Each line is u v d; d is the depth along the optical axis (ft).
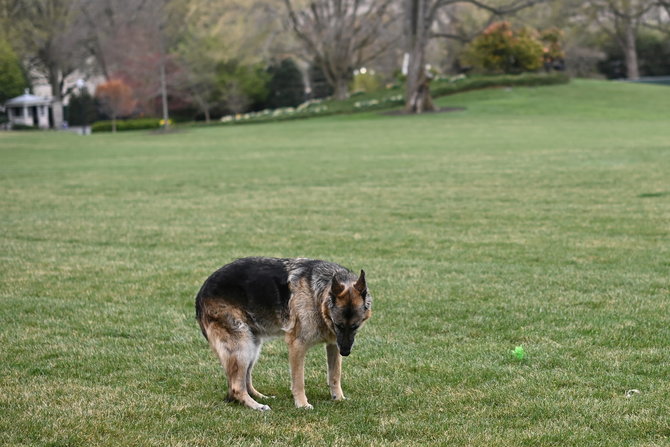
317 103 219.41
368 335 27.25
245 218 55.01
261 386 22.74
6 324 28.81
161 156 113.70
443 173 79.87
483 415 19.81
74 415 19.90
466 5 227.61
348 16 218.18
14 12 255.70
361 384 22.52
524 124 146.30
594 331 26.78
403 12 202.59
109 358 24.97
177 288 34.24
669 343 25.29
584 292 32.09
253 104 250.98
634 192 62.13
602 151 95.50
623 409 19.76
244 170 89.35
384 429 18.93
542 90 203.31
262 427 19.06
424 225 50.34
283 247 43.62
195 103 237.45
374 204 60.49
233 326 20.10
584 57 266.36
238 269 20.40
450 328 27.86
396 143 119.75
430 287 33.45
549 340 26.07
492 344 25.84
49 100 258.78
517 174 76.64
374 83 268.62
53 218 56.44
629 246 41.50
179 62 223.71
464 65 240.32
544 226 48.70
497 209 56.24
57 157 116.67
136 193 71.46
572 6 212.02
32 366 24.09
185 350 25.89
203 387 22.43
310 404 20.85
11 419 19.62
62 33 250.37
